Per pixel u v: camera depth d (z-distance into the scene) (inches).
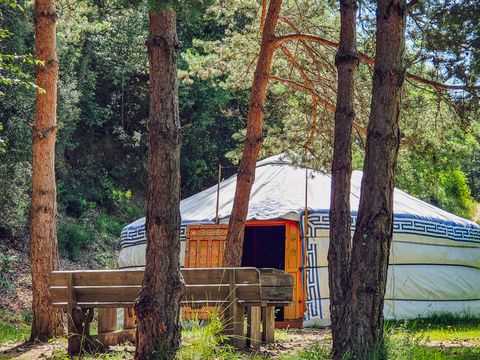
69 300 357.1
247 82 630.5
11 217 932.6
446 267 658.2
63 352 364.2
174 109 317.7
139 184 1316.4
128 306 354.3
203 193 738.8
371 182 309.1
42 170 440.5
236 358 315.3
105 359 338.0
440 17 484.7
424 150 582.6
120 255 722.8
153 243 310.0
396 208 641.6
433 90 566.9
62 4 731.4
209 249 620.4
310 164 626.2
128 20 1261.1
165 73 317.1
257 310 366.9
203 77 631.8
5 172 901.8
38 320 432.5
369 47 541.0
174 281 310.2
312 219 608.1
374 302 305.3
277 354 357.1
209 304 346.3
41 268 435.2
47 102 444.5
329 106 579.5
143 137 1312.7
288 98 643.5
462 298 665.0
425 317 626.5
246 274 343.6
